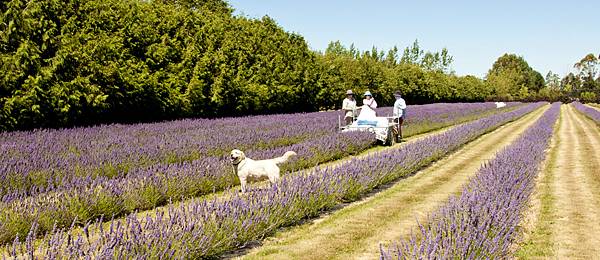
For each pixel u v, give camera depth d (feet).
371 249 18.29
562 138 68.33
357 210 24.56
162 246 14.88
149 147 36.83
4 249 17.75
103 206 22.36
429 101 202.80
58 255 13.15
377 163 30.73
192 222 16.60
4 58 48.11
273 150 37.22
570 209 24.59
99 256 12.96
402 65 191.93
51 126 53.16
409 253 14.44
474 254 14.01
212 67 79.77
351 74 140.67
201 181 28.27
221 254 17.94
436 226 16.89
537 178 34.06
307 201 22.52
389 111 99.19
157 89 67.10
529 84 416.87
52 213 20.26
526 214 23.30
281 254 17.83
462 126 64.69
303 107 111.14
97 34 60.95
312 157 38.96
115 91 59.62
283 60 105.19
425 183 32.32
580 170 37.65
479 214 16.92
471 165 40.70
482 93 282.15
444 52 284.82
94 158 31.60
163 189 25.77
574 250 18.11
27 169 26.73
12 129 48.83
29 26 50.80
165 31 75.00
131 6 70.54
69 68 54.03
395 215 23.43
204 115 79.20
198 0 160.97
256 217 19.02
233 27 96.37
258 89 90.84
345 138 46.68
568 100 331.36
